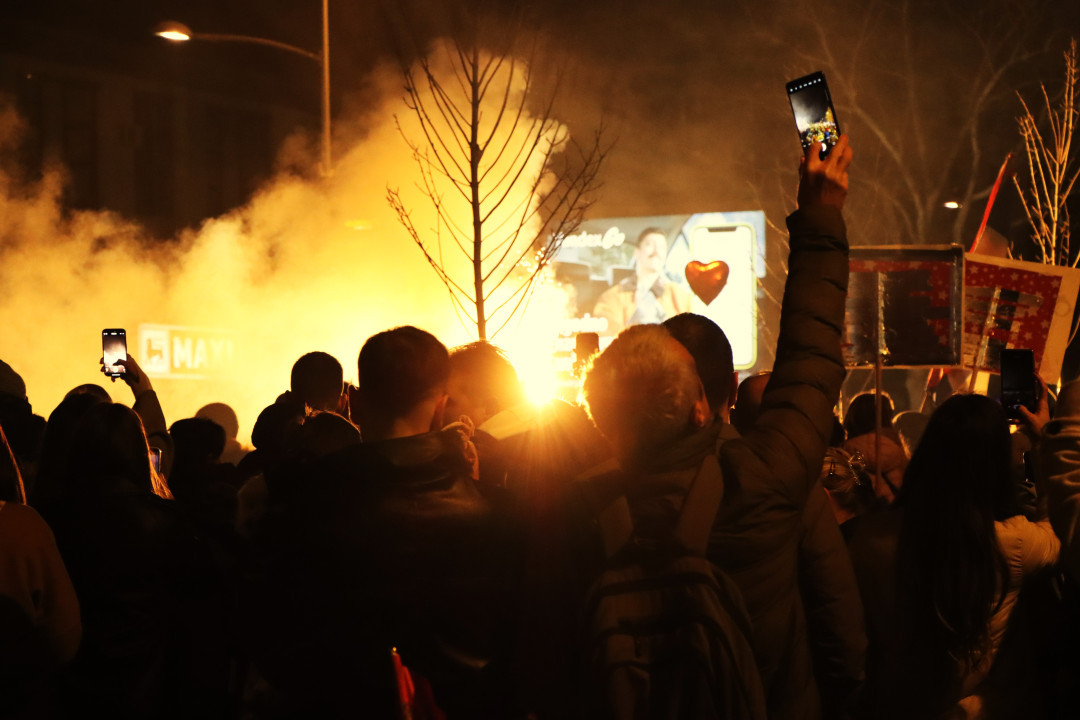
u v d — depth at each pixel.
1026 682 2.98
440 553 2.42
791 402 2.36
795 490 2.29
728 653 2.11
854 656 2.62
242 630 2.50
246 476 4.94
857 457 4.53
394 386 2.64
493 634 2.45
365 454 2.45
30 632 2.79
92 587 3.46
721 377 2.97
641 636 2.15
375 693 2.39
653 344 2.39
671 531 2.24
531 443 2.50
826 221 2.47
